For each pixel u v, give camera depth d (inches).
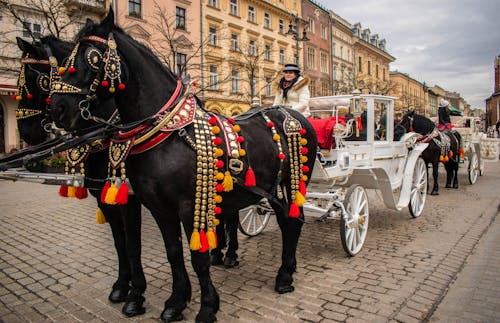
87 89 101.6
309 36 1333.7
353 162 187.6
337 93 1328.7
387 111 225.3
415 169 257.1
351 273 159.5
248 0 1024.2
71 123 101.6
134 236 127.6
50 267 174.2
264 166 133.0
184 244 209.5
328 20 1471.5
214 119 121.1
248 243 207.2
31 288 151.0
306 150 146.7
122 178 108.5
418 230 227.0
